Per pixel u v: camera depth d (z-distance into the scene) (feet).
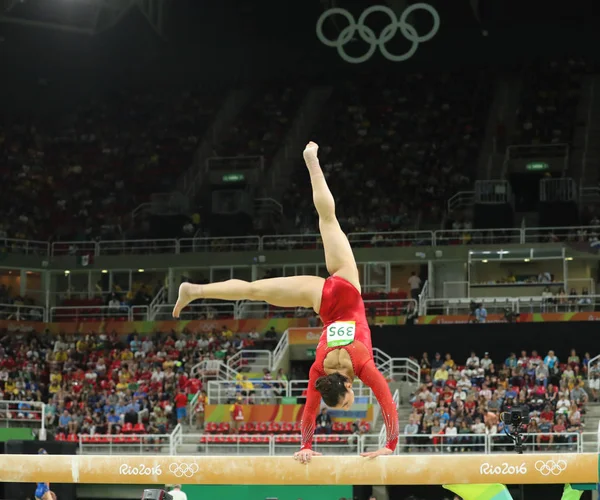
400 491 86.89
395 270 137.90
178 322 127.03
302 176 153.69
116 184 157.17
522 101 158.92
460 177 147.54
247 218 141.59
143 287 138.92
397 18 155.84
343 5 160.35
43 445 86.43
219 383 101.86
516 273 133.39
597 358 103.86
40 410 105.91
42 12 150.30
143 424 101.04
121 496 89.35
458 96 162.09
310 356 117.60
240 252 136.67
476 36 163.22
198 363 112.27
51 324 129.70
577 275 131.75
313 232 141.69
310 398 26.89
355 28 149.69
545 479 27.17
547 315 116.26
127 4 150.82
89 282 141.59
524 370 102.06
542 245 128.06
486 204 133.90
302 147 159.74
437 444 84.79
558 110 157.07
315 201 27.71
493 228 133.49
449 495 85.25
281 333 123.95
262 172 153.48
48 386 113.39
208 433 98.58
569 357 105.50
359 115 162.50
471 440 88.74
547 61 163.32
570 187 135.54
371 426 96.02
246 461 28.32
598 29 160.04
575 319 115.55
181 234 143.43
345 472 27.40
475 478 27.22
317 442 92.17
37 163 159.12
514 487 82.84
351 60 149.48
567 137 152.87
